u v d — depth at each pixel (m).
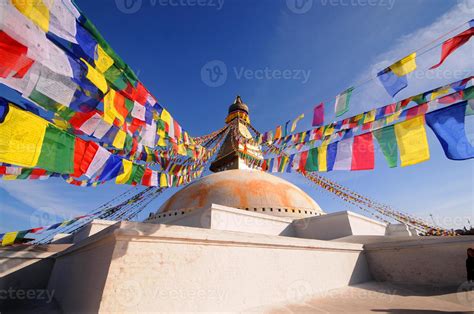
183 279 4.79
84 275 5.55
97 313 3.81
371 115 6.96
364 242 11.21
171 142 6.18
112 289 4.02
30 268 9.24
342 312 5.42
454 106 4.22
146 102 4.66
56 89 3.13
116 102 3.98
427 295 7.18
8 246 8.98
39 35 2.74
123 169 4.98
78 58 3.22
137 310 4.11
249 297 5.71
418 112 5.97
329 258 8.70
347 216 12.67
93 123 4.16
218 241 5.62
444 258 8.86
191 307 4.70
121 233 4.32
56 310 6.60
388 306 5.96
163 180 6.49
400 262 9.72
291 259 7.26
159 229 4.81
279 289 6.45
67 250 8.05
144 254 4.52
